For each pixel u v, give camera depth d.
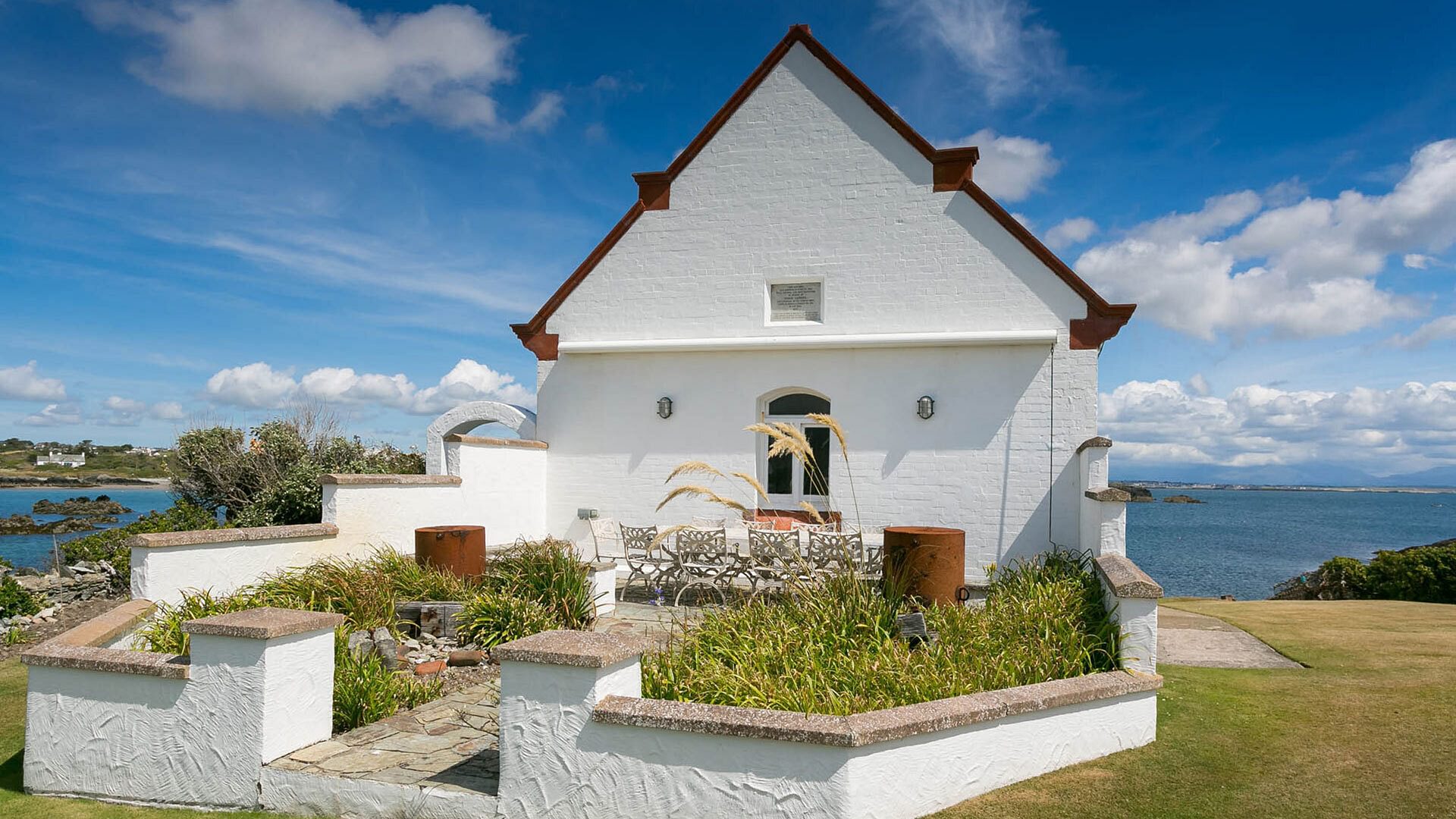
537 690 4.21
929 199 11.86
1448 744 5.23
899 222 11.95
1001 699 4.68
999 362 11.43
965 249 11.69
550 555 8.54
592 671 4.12
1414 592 14.66
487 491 11.55
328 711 5.22
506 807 4.25
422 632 7.61
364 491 9.76
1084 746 5.10
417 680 6.42
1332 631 9.30
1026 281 11.46
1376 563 15.48
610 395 12.88
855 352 11.93
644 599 10.31
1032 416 11.28
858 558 8.16
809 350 12.07
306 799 4.60
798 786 3.90
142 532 14.41
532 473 12.67
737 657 5.70
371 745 5.07
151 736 4.94
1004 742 4.70
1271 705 6.23
